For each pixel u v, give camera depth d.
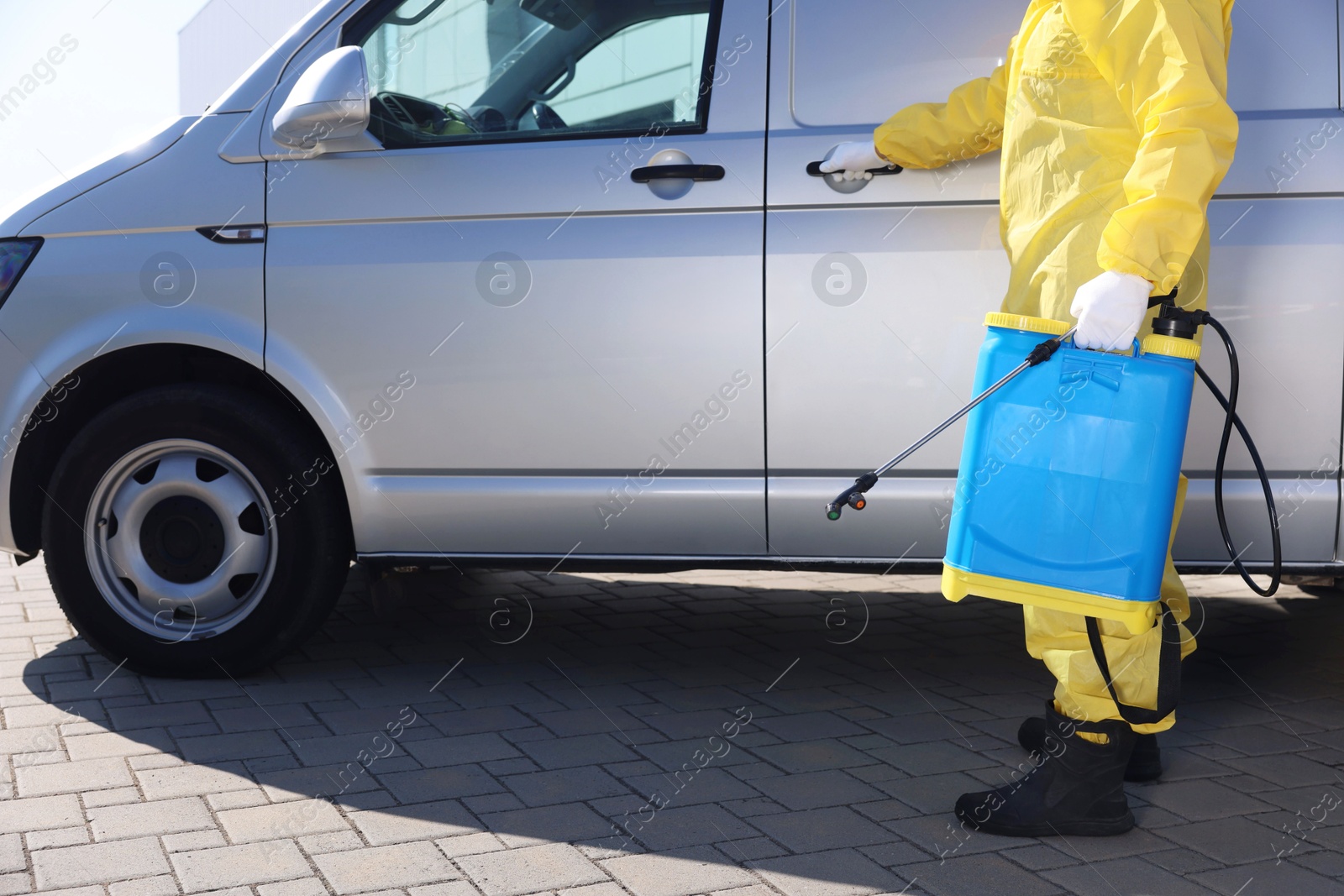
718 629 3.99
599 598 4.43
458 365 3.08
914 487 2.95
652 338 2.99
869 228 2.90
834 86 2.97
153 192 3.20
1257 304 2.77
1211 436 2.82
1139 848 2.31
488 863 2.21
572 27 3.09
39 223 3.23
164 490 3.25
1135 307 2.03
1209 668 3.57
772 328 2.95
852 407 2.94
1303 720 3.10
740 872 2.19
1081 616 2.31
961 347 2.88
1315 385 2.79
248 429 3.17
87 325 3.19
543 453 3.08
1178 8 2.06
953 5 2.95
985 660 3.63
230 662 3.28
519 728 2.97
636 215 3.00
